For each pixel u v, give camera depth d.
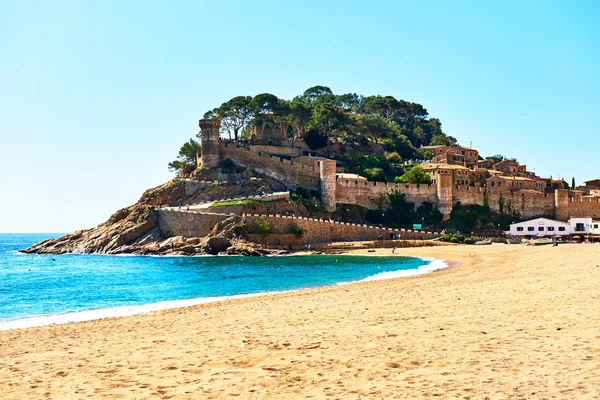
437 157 165.38
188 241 107.88
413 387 13.25
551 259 60.28
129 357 18.50
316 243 107.38
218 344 20.05
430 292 33.19
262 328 23.14
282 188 131.62
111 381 15.35
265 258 93.56
